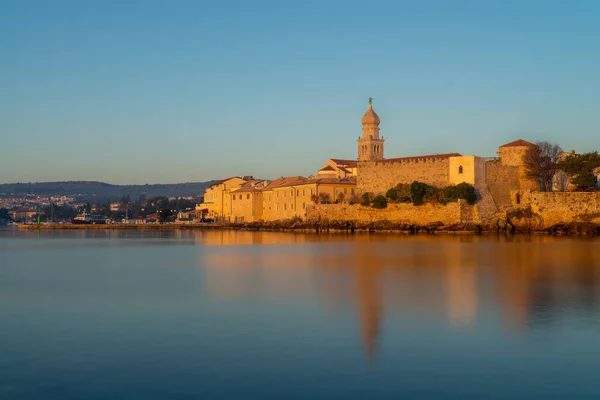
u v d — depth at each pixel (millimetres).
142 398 25516
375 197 169250
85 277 63500
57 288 54531
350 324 37312
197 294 49781
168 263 79125
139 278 61906
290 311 41562
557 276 58000
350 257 82250
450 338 33781
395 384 26766
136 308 43500
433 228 154000
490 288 50688
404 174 169375
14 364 29828
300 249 101438
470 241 115562
